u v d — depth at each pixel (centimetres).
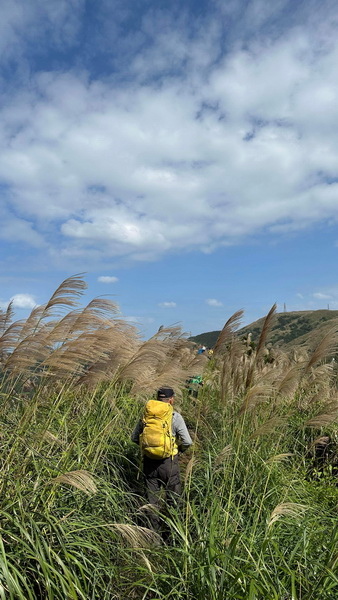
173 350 916
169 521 468
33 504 435
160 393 670
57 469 459
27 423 492
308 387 871
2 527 393
